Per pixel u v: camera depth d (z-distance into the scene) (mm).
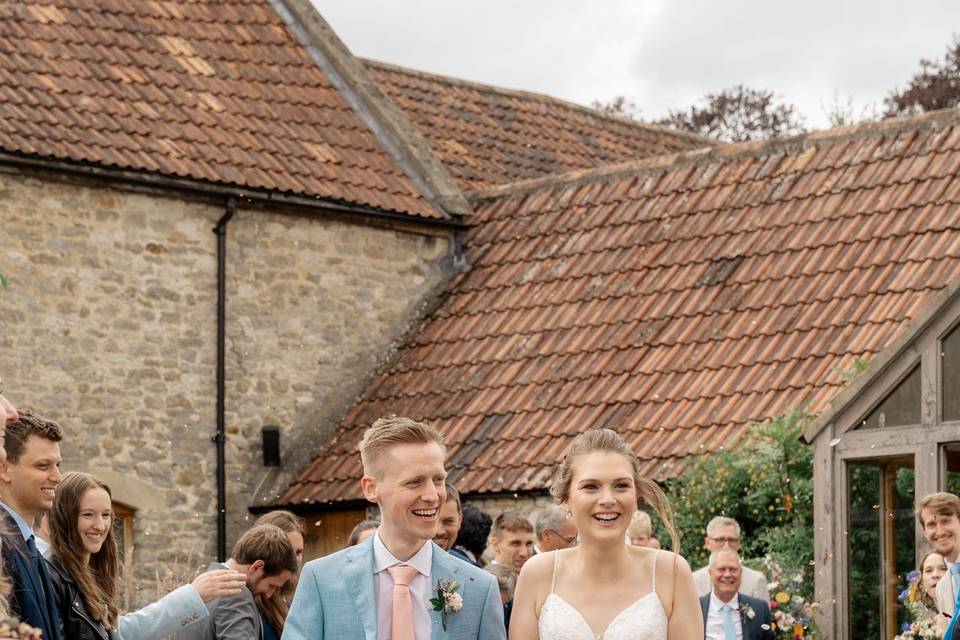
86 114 18875
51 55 19438
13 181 18031
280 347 19828
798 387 16250
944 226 17188
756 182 19422
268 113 20766
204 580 8031
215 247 19422
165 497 18812
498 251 20766
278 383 19766
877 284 16938
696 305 18203
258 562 9141
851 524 13641
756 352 17031
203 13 21734
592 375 18125
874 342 16234
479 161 22781
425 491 6820
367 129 21625
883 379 13508
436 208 21000
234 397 19469
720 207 19359
